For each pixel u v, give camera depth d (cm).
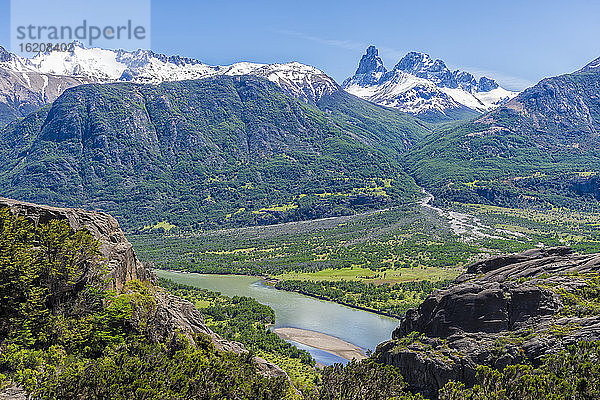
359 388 7706
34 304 6844
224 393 6512
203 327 9262
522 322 8744
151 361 6412
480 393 6719
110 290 7775
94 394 5625
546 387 6359
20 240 7394
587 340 7562
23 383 5672
